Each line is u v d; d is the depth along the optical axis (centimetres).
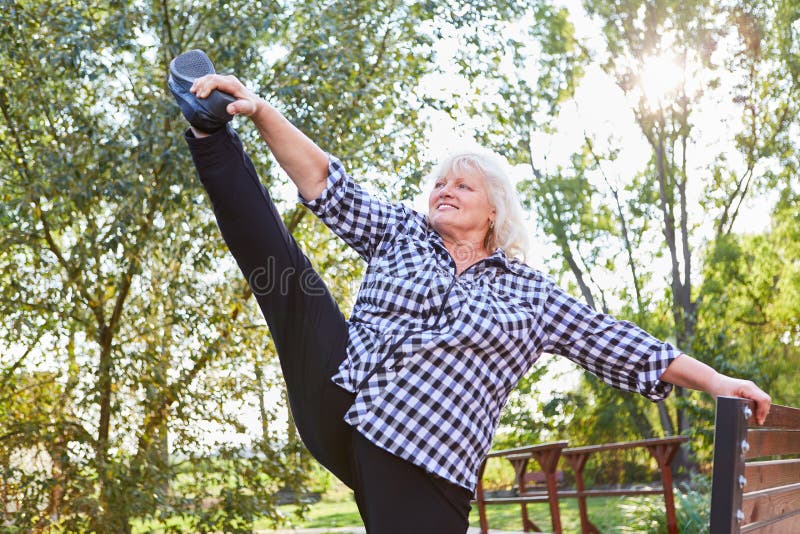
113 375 665
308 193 178
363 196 182
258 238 160
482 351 164
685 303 1661
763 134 1633
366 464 158
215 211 162
